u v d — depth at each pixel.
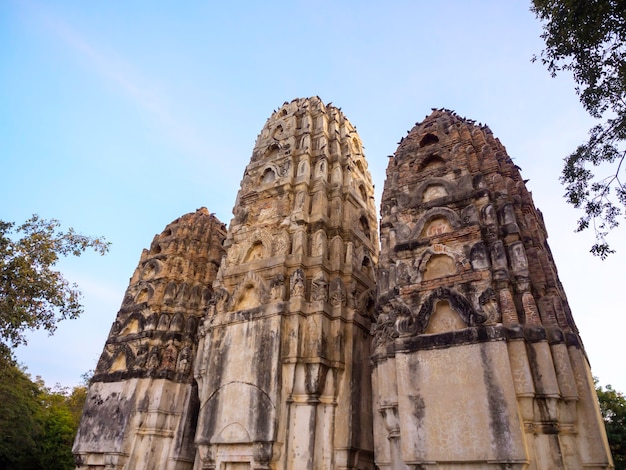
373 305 25.48
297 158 29.67
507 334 15.15
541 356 14.64
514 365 14.65
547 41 12.73
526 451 13.27
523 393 14.09
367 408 21.75
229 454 20.45
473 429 14.18
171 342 29.84
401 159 23.08
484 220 18.27
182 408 28.28
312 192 27.67
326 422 20.31
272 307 22.27
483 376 14.70
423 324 16.73
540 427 13.81
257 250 26.53
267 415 19.80
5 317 17.81
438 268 18.22
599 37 11.99
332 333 22.39
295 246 24.67
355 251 26.28
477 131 22.50
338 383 21.34
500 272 16.52
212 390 22.25
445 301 16.89
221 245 37.38
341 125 32.94
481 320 15.60
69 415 52.56
